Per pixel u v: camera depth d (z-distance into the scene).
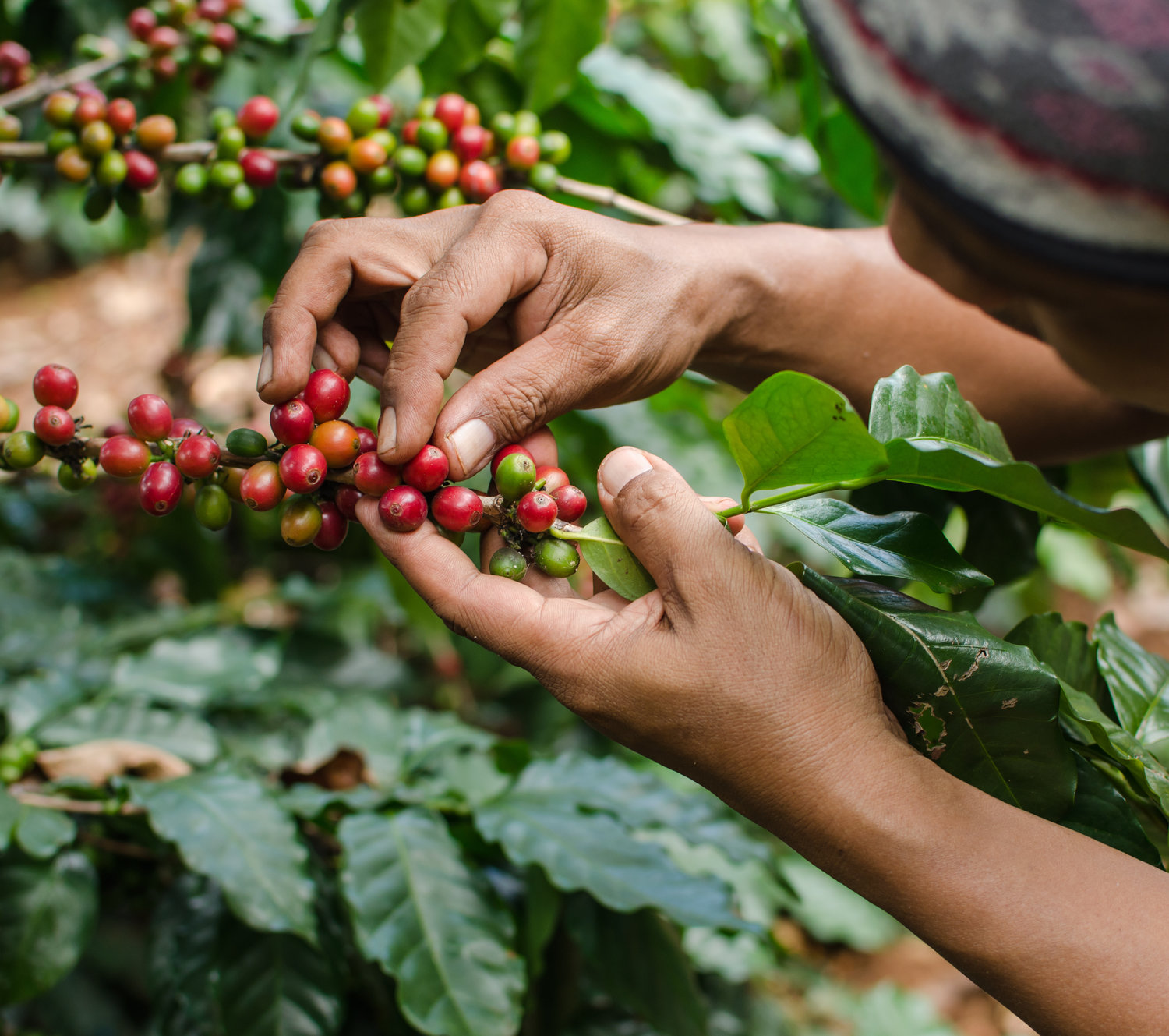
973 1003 2.31
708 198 1.58
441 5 1.17
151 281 4.64
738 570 0.68
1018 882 0.63
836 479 0.71
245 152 1.03
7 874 0.99
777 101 2.87
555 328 0.82
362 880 0.98
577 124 1.51
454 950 0.94
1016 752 0.73
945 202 0.50
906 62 0.49
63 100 0.99
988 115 0.47
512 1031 0.90
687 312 0.89
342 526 0.81
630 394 0.90
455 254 0.77
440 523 0.77
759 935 0.97
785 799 0.69
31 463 0.75
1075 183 0.46
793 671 0.67
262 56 1.46
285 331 0.76
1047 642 0.85
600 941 1.10
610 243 0.83
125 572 2.12
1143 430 1.15
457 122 1.06
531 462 0.75
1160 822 0.80
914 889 0.65
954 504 1.13
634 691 0.70
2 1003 0.95
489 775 1.27
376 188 1.05
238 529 2.37
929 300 1.06
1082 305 0.54
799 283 1.00
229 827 0.97
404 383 0.74
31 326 4.27
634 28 2.76
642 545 0.70
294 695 1.50
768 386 0.62
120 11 1.70
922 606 0.75
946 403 0.77
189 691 1.31
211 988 0.99
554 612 0.72
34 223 4.01
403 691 2.07
